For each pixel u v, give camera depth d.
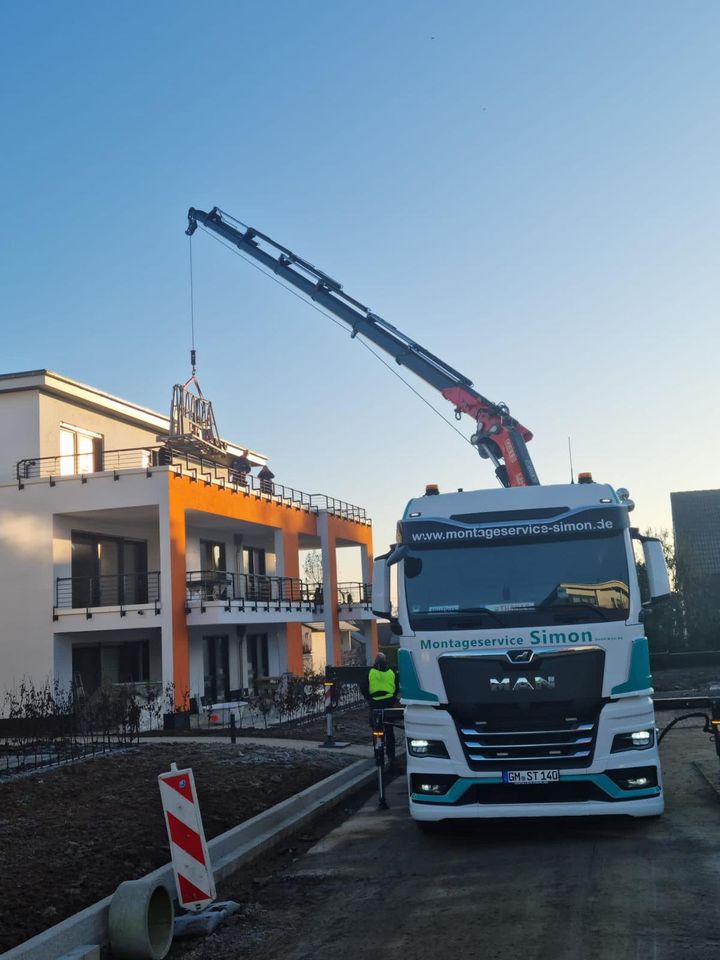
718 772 12.07
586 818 9.72
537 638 8.80
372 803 11.55
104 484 22.61
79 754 14.61
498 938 6.06
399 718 11.48
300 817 10.16
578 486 9.70
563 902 6.74
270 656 32.62
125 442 27.33
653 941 5.80
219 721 21.59
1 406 24.09
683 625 30.12
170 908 6.46
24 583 22.64
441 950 5.91
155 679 26.72
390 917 6.70
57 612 22.27
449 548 9.42
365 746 16.53
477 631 8.91
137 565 26.86
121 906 6.14
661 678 20.27
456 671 8.84
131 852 8.09
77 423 25.23
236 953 6.18
